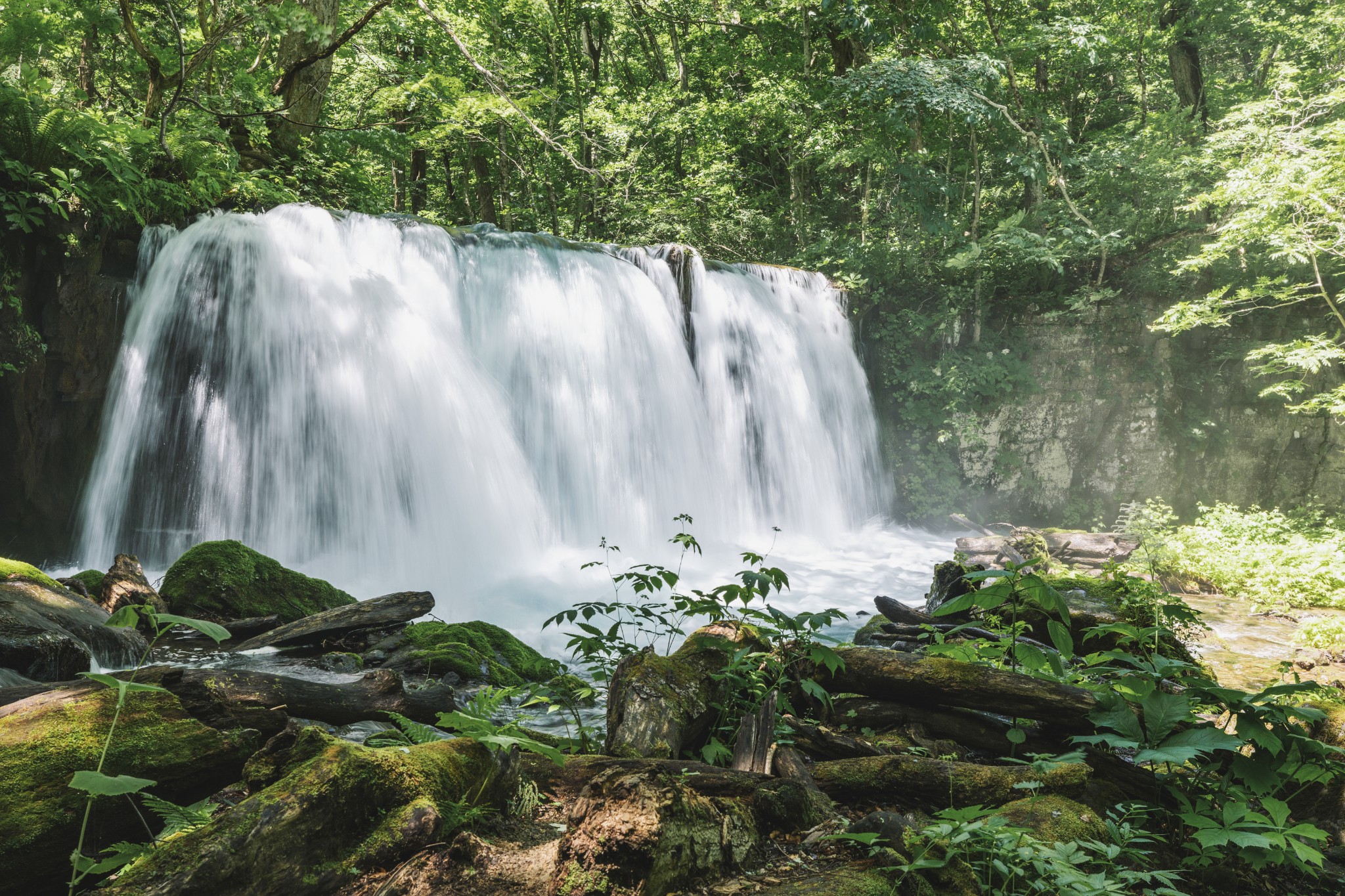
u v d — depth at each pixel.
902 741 3.93
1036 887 2.38
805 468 17.02
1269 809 2.97
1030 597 3.59
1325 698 4.40
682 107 24.22
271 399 10.60
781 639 4.35
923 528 18.77
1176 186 19.81
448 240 12.84
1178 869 2.99
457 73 22.52
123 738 2.28
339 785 2.26
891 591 12.02
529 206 26.36
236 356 10.48
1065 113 28.38
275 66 16.36
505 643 7.12
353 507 10.84
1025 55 20.97
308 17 11.98
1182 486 19.92
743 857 2.48
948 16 21.05
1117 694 3.57
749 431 16.11
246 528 10.41
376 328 11.41
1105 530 19.73
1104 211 20.58
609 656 4.52
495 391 12.63
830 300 18.92
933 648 4.21
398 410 11.30
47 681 5.02
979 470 19.44
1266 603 9.87
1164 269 19.39
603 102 23.23
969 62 19.64
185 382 10.32
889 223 21.69
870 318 20.00
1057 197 22.59
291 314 10.84
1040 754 3.53
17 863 2.03
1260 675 6.54
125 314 10.44
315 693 3.31
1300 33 23.66
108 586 6.99
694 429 15.09
